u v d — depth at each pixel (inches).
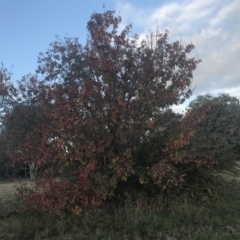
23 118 430.6
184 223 387.9
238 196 506.3
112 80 422.3
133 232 357.1
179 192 450.6
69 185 398.3
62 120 392.8
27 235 360.5
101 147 402.9
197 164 437.1
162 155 427.8
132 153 430.6
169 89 434.6
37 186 401.7
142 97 418.9
